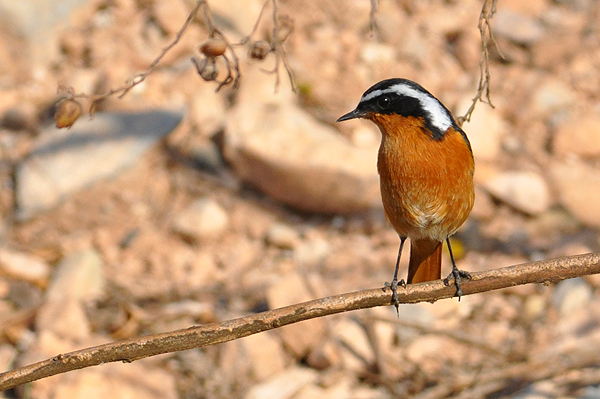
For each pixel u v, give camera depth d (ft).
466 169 24.86
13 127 46.73
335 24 54.80
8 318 35.40
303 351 35.06
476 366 34.81
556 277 20.54
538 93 51.19
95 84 48.29
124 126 45.85
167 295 38.34
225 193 44.34
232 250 41.57
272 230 42.34
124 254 40.75
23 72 49.88
